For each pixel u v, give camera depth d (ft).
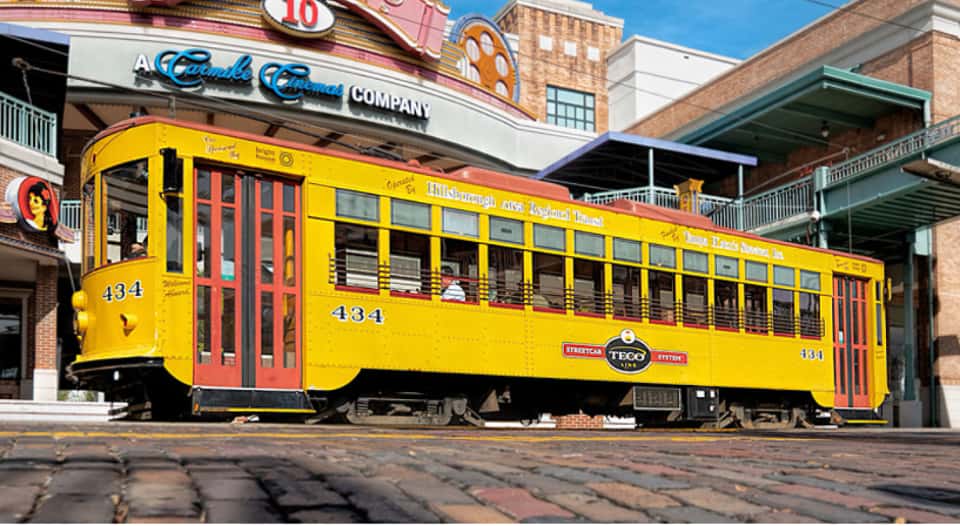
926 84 93.04
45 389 65.36
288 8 90.33
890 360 98.37
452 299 47.60
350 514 14.89
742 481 20.12
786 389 65.21
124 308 40.16
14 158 60.75
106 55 85.66
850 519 15.67
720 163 102.73
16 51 71.00
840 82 89.56
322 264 43.34
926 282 94.53
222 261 40.78
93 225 42.70
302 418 44.80
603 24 165.89
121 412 57.93
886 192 80.23
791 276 66.69
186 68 86.58
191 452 22.39
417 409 48.44
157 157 39.93
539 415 54.90
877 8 97.86
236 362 40.50
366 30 96.17
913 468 25.27
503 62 125.70
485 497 16.84
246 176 41.98
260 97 89.86
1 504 14.64
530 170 110.83
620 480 19.60
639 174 105.09
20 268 69.21
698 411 59.41
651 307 56.95
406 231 46.34
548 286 51.88
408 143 100.01
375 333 44.60
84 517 13.85
